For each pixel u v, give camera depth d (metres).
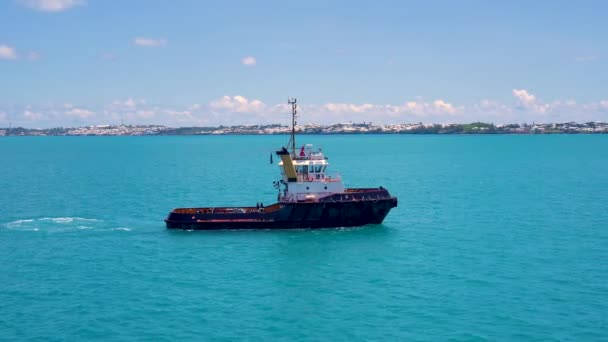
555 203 103.44
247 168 190.12
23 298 52.12
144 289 54.44
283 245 70.00
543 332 44.59
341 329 45.50
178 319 47.50
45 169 192.00
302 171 79.75
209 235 75.12
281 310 49.31
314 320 47.22
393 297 52.06
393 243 71.31
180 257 65.06
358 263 62.56
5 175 168.12
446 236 75.38
